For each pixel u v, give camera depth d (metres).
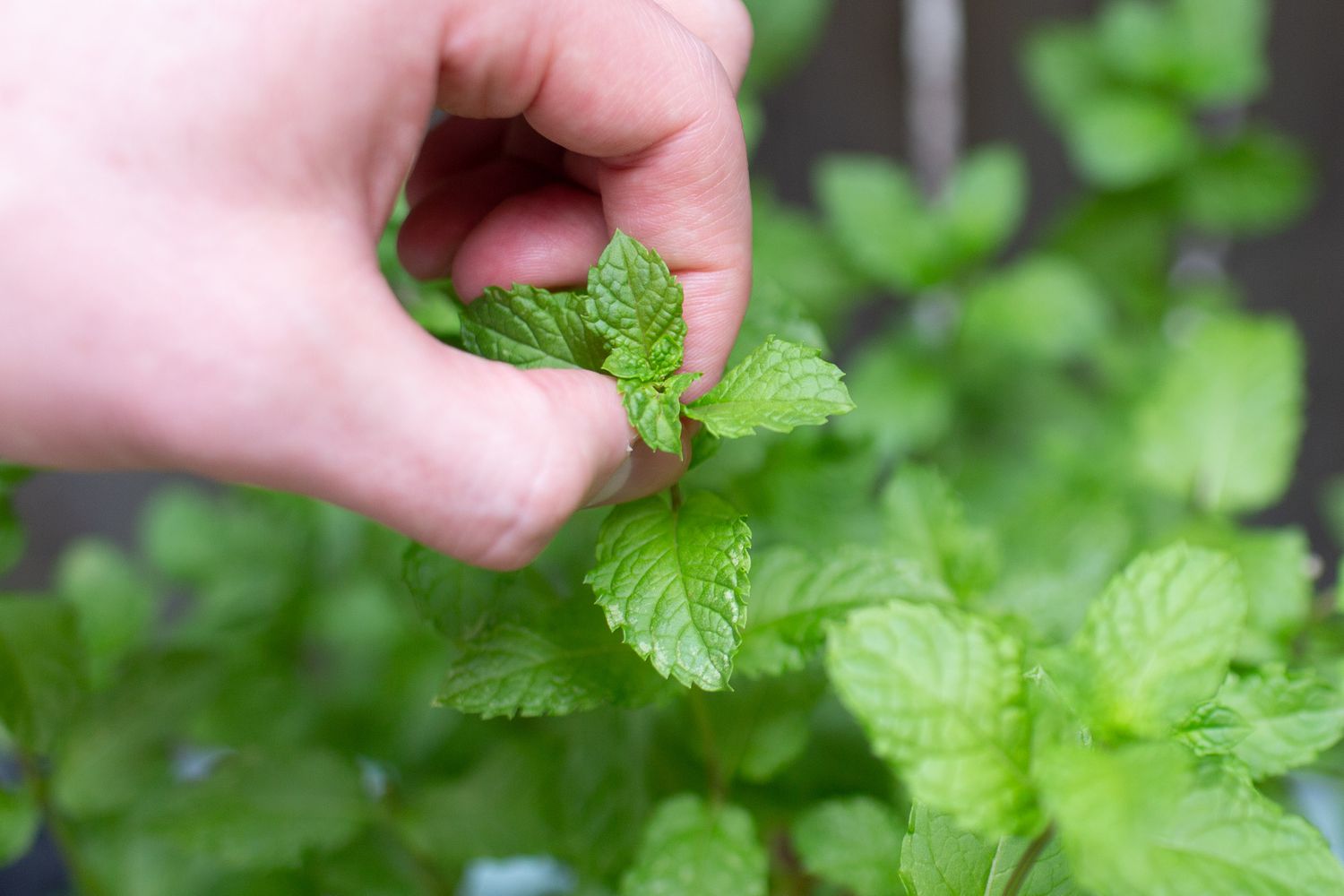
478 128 0.30
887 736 0.23
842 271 0.47
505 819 0.33
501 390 0.25
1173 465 0.32
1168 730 0.25
